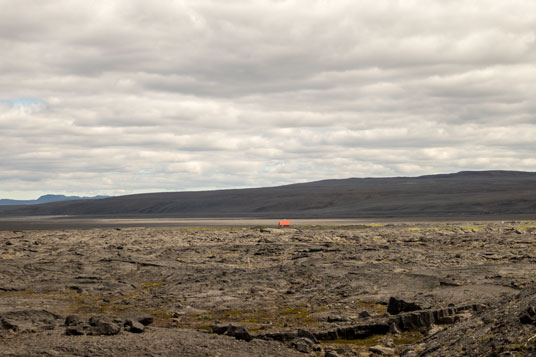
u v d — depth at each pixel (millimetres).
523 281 28672
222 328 19953
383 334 19938
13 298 32375
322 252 56344
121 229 117250
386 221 165875
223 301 29781
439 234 76438
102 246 68812
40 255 57906
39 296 33562
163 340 17906
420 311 20641
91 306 29547
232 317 25172
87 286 36531
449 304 22359
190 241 75812
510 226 94688
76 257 54062
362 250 56438
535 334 12352
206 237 82562
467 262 43594
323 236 78625
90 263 48938
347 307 26484
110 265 47750
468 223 120812
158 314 26562
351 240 71688
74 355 15836
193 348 16828
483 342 13453
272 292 32594
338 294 30359
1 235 95375
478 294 24828
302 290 32688
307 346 17688
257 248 62625
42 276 41656
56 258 53156
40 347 16797
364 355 17062
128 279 40906
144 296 32594
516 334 12898
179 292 33406
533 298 14656
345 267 41625
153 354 15961
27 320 22641
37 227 164250
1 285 37094
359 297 28859
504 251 50812
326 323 22141
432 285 30938
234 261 51344
